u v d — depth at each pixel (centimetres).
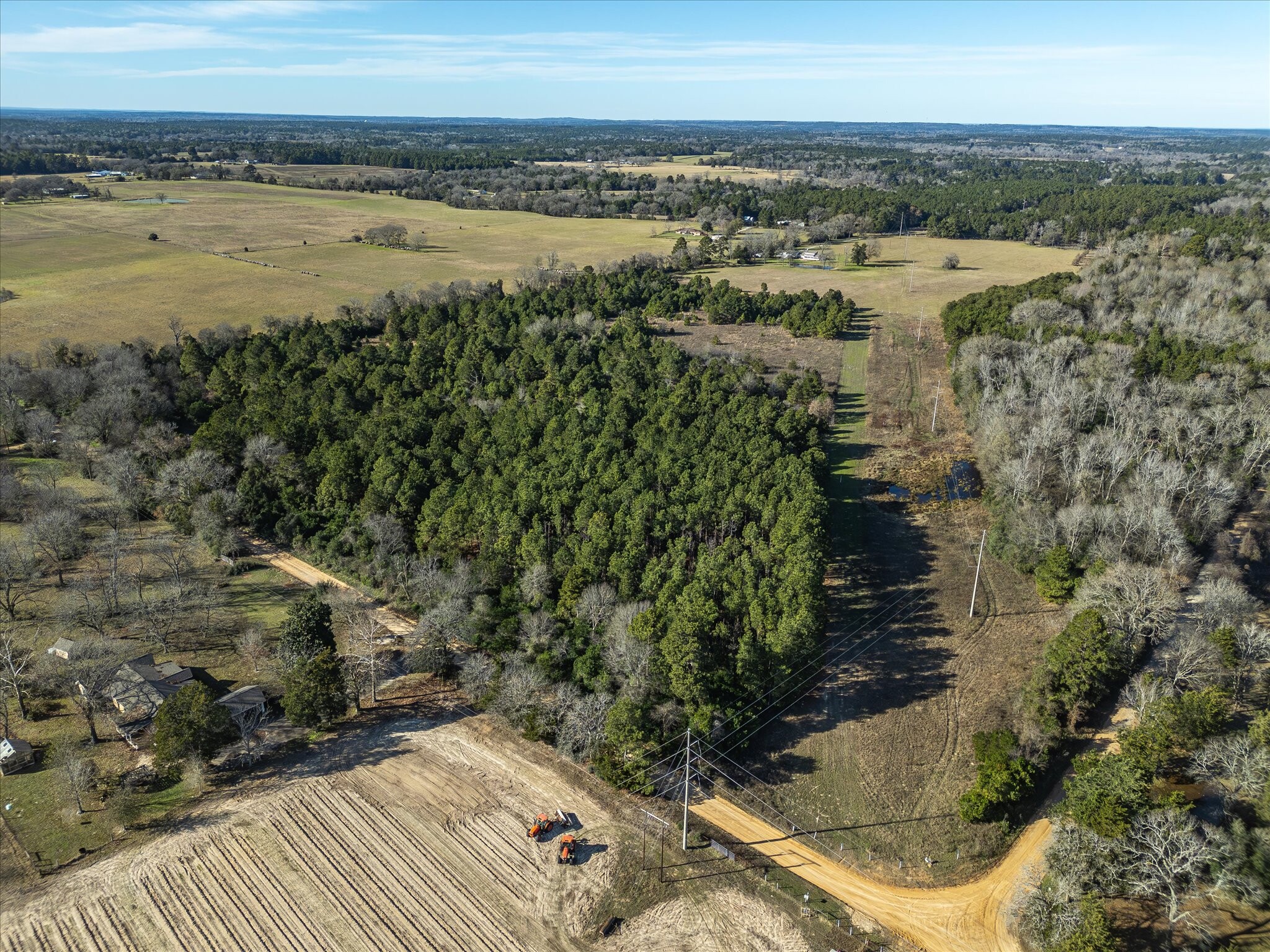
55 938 6425
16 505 12888
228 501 12238
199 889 6856
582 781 8056
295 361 17888
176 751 7731
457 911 6700
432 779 8069
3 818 7519
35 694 9044
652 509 11444
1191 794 7562
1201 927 6259
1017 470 12262
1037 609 10800
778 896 6844
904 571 11738
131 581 11119
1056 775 8094
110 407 14788
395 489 12056
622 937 6519
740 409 15275
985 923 6612
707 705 8350
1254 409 13675
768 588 9931
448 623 9475
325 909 6694
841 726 8762
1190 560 10975
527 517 11406
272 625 10444
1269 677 8969
